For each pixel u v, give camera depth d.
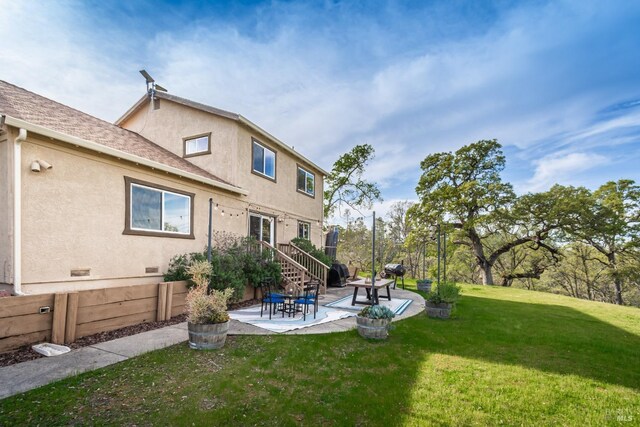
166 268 7.82
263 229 11.70
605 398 3.70
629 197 19.58
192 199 8.65
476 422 3.10
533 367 4.62
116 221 6.76
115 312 5.64
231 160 10.10
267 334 5.69
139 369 3.95
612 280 23.45
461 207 20.94
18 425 2.71
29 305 4.53
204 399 3.29
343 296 10.93
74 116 8.16
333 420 3.04
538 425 3.09
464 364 4.65
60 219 5.80
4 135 5.34
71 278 5.94
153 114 11.84
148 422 2.84
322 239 16.78
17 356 4.24
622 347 5.79
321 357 4.67
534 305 10.73
